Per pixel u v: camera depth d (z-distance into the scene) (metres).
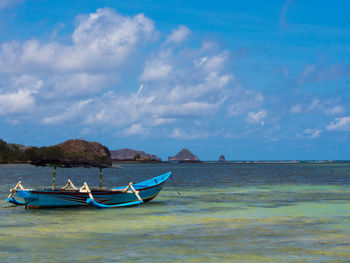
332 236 16.97
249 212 24.55
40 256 13.81
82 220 21.53
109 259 13.41
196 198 33.47
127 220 21.52
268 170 125.06
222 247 15.00
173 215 23.36
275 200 31.78
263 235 17.20
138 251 14.45
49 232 18.08
